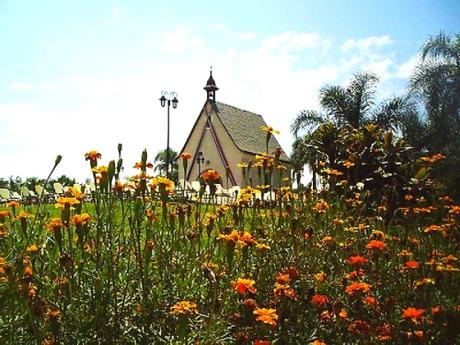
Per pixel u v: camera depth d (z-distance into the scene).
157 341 2.19
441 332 2.58
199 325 2.25
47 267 2.53
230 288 2.42
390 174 8.99
